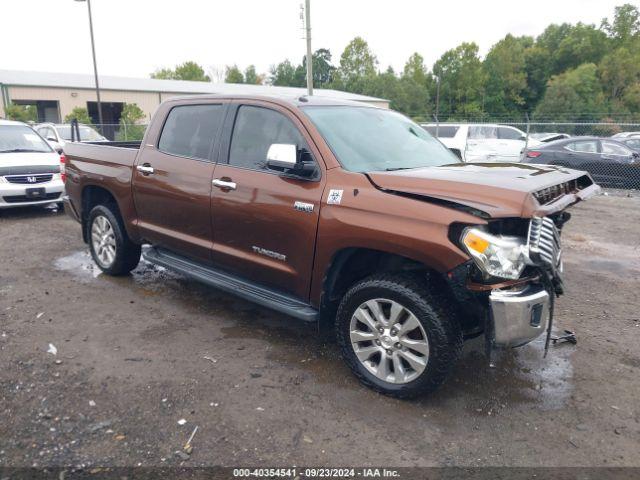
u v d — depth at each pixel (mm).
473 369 3879
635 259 7105
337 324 3650
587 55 95562
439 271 3113
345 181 3539
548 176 3402
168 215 4828
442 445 2992
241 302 5156
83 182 5766
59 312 4797
